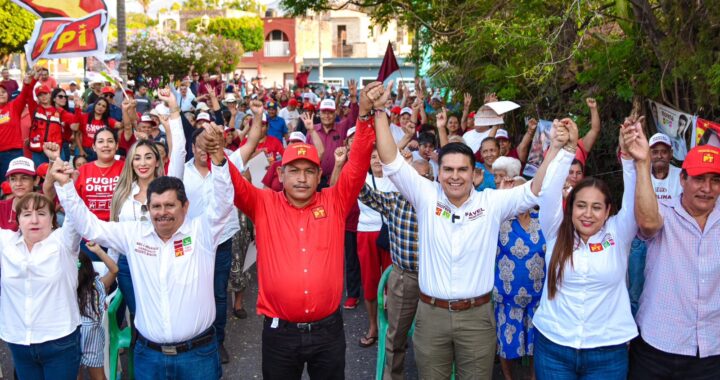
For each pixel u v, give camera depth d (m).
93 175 6.04
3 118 10.06
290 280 3.97
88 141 11.42
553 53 6.68
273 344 4.06
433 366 4.30
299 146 4.05
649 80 6.20
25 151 10.20
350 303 7.42
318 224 4.11
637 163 3.72
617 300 3.88
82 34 6.94
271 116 13.22
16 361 4.33
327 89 29.27
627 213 3.86
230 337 6.61
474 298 4.18
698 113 5.79
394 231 5.12
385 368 5.22
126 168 5.44
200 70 25.72
